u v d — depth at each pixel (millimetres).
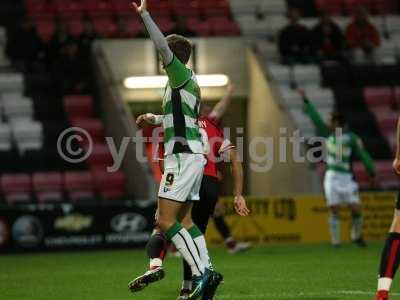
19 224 56188
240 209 28703
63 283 38281
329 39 77750
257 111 72062
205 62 73188
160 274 27688
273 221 60062
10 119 72500
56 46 75312
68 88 74750
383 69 78500
